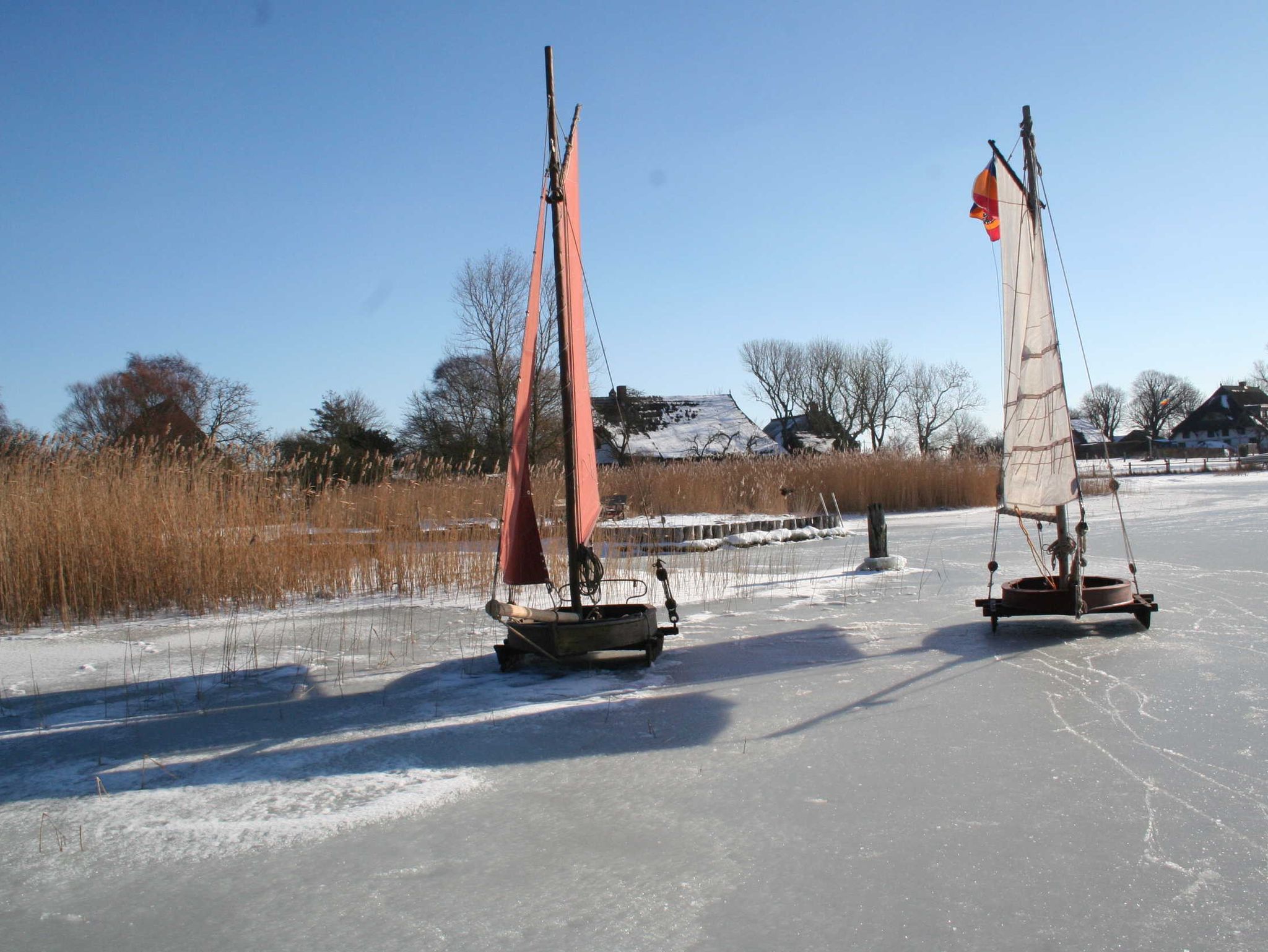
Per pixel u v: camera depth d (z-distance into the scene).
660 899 3.06
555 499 14.79
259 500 10.59
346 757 4.61
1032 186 7.20
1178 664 6.09
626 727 5.04
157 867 3.38
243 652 7.27
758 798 3.95
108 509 9.38
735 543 15.66
